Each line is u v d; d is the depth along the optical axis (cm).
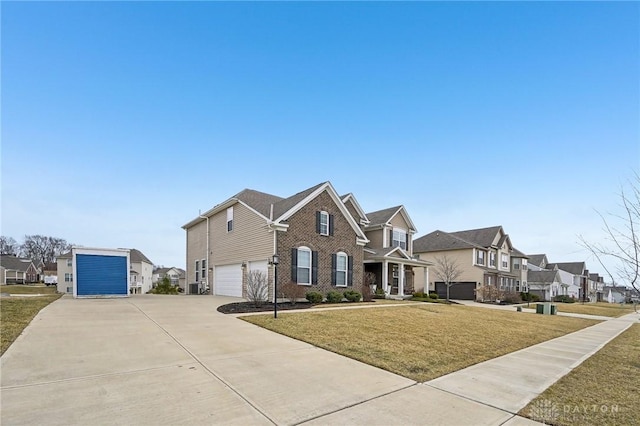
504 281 3784
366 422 398
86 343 718
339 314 1259
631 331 1516
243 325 1001
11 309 1073
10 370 537
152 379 518
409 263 2531
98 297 1639
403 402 468
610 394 538
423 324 1164
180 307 1324
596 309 2991
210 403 436
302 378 550
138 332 845
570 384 586
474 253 3384
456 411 442
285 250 1750
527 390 542
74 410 402
